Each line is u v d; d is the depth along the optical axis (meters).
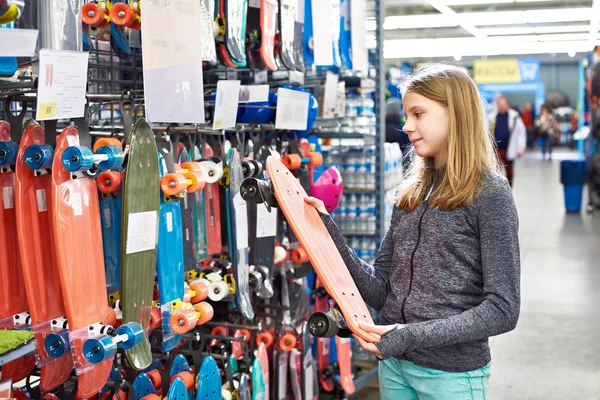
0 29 1.77
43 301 2.12
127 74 3.47
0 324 2.13
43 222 2.13
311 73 4.18
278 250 3.18
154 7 2.29
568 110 35.03
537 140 35.44
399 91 2.24
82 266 2.13
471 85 2.00
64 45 2.14
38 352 2.08
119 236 2.42
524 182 17.78
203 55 2.66
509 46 18.83
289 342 3.35
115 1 2.45
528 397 4.39
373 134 4.36
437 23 14.73
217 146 2.92
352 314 1.91
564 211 12.34
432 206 2.04
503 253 1.91
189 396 2.71
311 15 3.55
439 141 2.02
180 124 2.68
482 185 1.95
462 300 2.01
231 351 3.15
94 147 2.23
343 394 4.09
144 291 2.29
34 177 2.10
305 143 3.43
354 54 3.93
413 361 2.06
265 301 3.50
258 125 3.10
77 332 2.09
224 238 2.96
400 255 2.11
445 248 2.01
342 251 2.17
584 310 6.22
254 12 3.11
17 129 2.15
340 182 3.60
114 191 2.26
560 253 8.68
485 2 12.29
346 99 4.52
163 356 2.74
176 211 2.50
